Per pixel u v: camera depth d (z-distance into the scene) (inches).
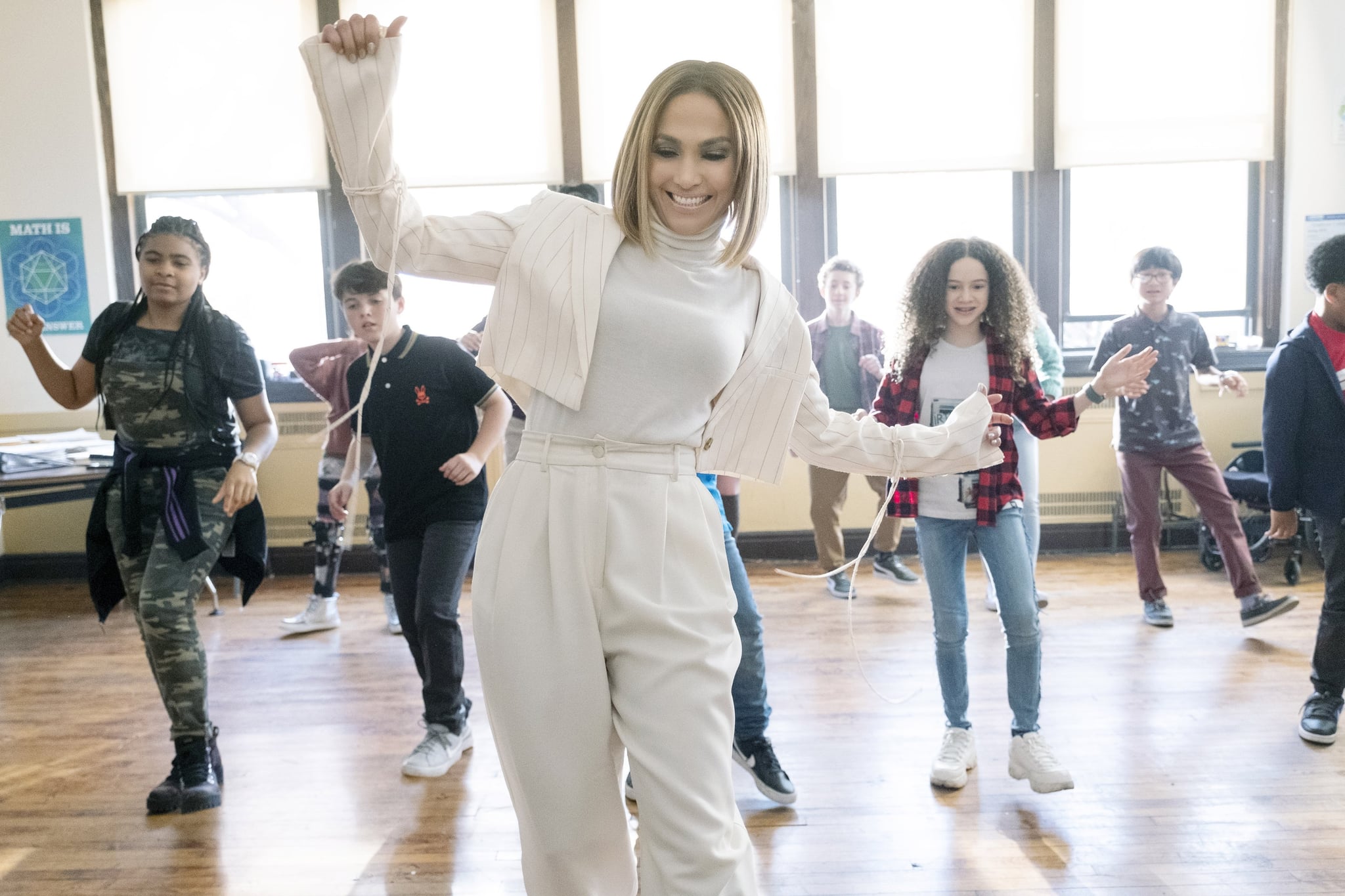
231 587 211.0
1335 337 114.2
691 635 52.9
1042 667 141.9
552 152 218.5
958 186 223.9
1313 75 217.0
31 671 154.8
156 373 98.7
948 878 85.5
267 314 223.6
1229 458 221.5
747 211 54.7
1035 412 99.0
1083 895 82.2
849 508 222.7
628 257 54.4
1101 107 219.3
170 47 215.5
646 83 217.8
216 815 101.4
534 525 53.9
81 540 220.2
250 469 97.7
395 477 109.6
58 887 87.4
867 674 140.9
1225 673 137.7
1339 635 112.0
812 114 219.5
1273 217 221.9
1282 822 94.2
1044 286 223.0
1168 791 101.3
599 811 54.5
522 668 52.9
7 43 212.5
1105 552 221.6
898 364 104.5
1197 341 169.3
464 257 53.3
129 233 219.5
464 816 99.7
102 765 115.9
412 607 113.0
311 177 217.8
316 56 49.9
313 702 136.7
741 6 217.0
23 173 214.2
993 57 218.4
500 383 57.7
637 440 54.0
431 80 217.8
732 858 51.0
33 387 215.8
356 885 86.8
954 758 104.6
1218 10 217.3
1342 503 111.0
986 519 99.5
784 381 59.5
